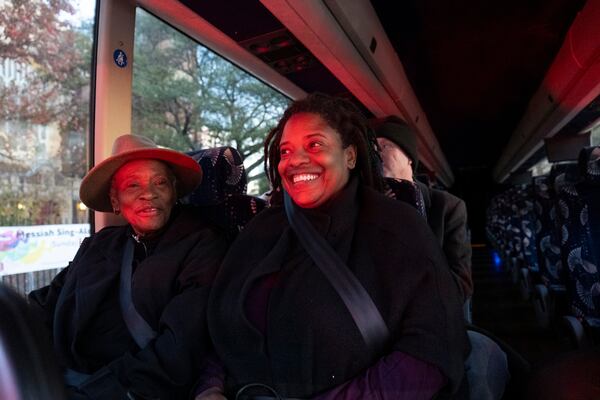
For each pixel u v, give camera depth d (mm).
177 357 1477
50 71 2125
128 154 1775
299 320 1277
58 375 494
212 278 1688
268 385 1331
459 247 2232
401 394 1151
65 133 2201
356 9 2939
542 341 4445
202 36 2758
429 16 3662
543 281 4418
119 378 1474
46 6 2084
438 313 1227
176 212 1984
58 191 2180
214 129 3656
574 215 2795
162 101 3057
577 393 1124
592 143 5828
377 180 1629
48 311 1927
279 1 2268
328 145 1437
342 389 1229
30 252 2043
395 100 4664
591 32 3316
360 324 1244
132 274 1800
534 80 5449
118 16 2305
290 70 3365
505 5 3527
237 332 1376
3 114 1938
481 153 11891
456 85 5594
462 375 1215
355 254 1345
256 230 1591
